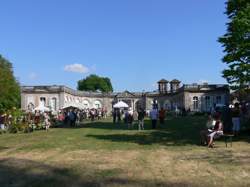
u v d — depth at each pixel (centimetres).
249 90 2945
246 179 1384
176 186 1302
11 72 9262
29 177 1455
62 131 3766
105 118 7250
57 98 10362
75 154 2006
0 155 2055
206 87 10456
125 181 1371
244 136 2731
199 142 2480
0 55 9175
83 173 1508
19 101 10038
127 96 12500
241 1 2958
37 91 10350
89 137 2948
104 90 14850
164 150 2127
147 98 12431
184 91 10538
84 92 12075
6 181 1405
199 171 1523
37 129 4122
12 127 3888
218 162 1709
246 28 2694
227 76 2902
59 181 1384
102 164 1695
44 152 2111
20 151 2180
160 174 1480
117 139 2747
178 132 3284
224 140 2538
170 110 10931
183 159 1808
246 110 3694
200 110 10075
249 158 1811
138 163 1712
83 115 6488
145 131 3469
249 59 2830
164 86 12375
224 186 1296
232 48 2856
